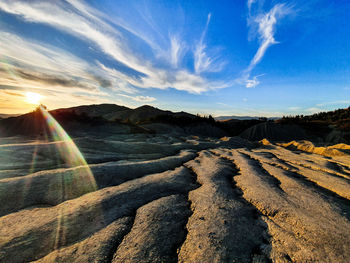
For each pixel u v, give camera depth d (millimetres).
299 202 9367
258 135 87938
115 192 10148
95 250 5500
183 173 15312
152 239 6145
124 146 26984
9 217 7234
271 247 5859
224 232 6555
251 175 14805
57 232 6332
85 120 57219
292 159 24719
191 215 8141
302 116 131375
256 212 8539
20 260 4988
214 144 43406
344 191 11289
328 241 6105
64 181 11258
